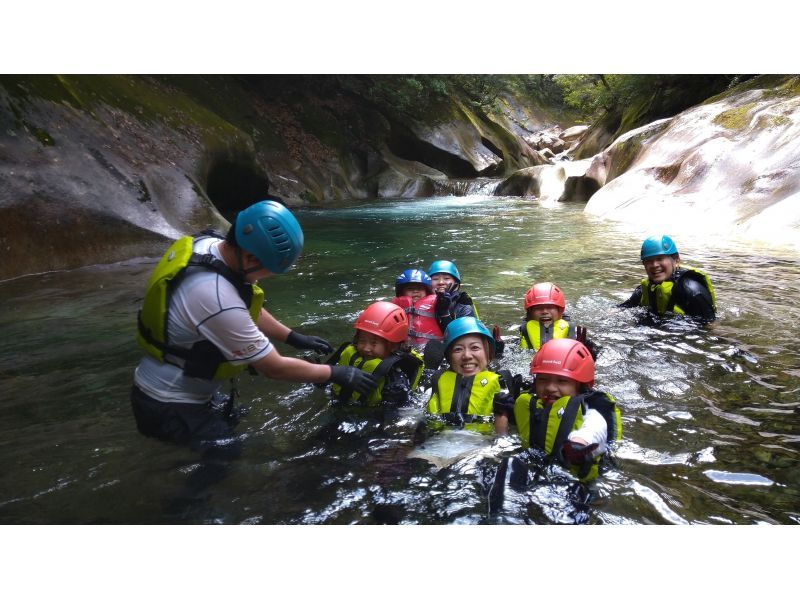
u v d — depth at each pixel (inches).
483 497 120.3
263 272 134.2
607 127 1208.8
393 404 167.0
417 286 247.3
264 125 955.3
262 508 116.7
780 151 490.0
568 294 282.8
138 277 326.3
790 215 399.5
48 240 346.3
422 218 653.3
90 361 194.9
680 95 962.1
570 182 817.5
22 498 119.6
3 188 336.8
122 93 493.7
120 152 426.0
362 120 1138.7
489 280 316.8
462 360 173.0
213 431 143.7
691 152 566.9
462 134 1306.6
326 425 152.9
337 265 368.8
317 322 242.1
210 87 892.0
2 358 198.5
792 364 183.9
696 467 127.9
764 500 115.8
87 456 134.8
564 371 146.0
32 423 151.5
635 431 144.9
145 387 140.1
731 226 435.2
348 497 120.1
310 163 974.4
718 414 152.6
